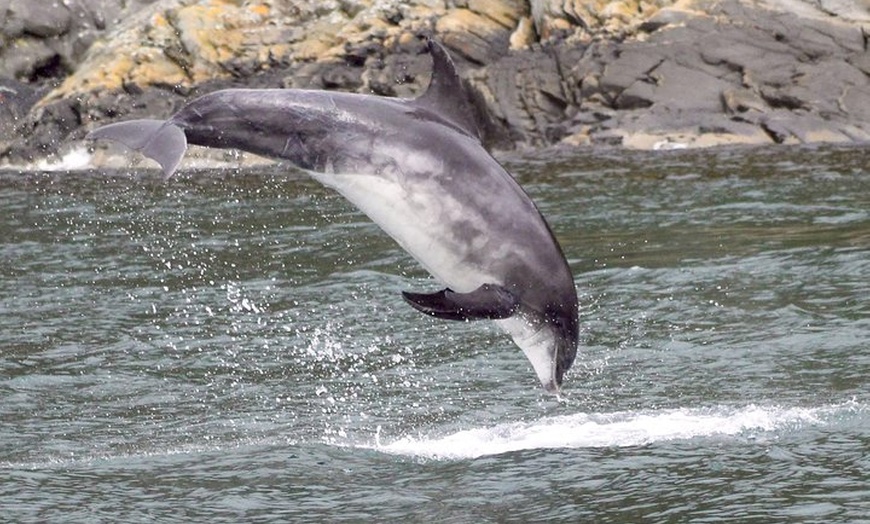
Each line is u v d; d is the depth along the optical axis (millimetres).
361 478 30812
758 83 92188
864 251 52188
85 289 53062
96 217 70000
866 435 32281
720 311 45062
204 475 31328
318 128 28312
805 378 37500
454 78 29438
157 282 53969
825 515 27375
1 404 38125
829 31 94750
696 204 65438
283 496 29688
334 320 46938
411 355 42344
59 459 32938
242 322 47188
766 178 72562
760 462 30656
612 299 47406
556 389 30516
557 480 30031
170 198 75812
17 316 48812
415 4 104562
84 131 101000
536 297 29188
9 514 28781
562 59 97188
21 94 110812
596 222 62250
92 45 110188
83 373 41344
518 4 103688
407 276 53000
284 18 106125
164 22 106125
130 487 30578
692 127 89812
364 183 28406
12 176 91500
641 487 29359
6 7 113875
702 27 95938
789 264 50750
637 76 93938
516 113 95062
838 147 84250
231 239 62500
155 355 43250
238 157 90625
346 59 102500
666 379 38281
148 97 102688
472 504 28750
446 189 28500
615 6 98688
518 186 29391
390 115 28688
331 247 59438
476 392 38094
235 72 103500
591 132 91500
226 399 38375
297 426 35469
